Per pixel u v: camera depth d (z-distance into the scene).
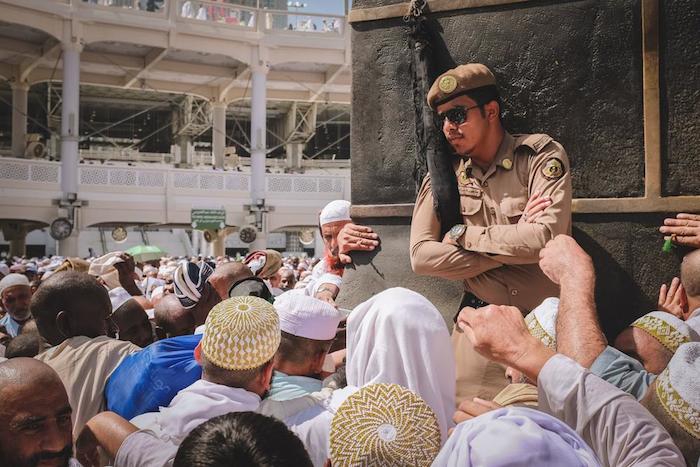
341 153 42.72
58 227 24.67
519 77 2.95
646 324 1.94
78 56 24.41
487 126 2.54
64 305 2.52
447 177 2.66
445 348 1.85
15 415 1.62
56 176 25.20
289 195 29.36
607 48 2.83
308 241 31.52
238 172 28.48
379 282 3.24
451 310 3.06
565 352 1.72
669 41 2.74
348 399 1.43
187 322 2.98
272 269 4.96
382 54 3.28
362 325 1.90
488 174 2.57
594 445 1.35
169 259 15.99
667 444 1.28
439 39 3.07
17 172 24.52
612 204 2.79
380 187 3.27
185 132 34.75
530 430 1.08
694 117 2.71
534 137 2.54
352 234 3.30
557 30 2.90
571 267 1.86
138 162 36.22
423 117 2.88
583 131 2.86
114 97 33.81
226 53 26.81
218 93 31.36
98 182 26.17
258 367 1.84
